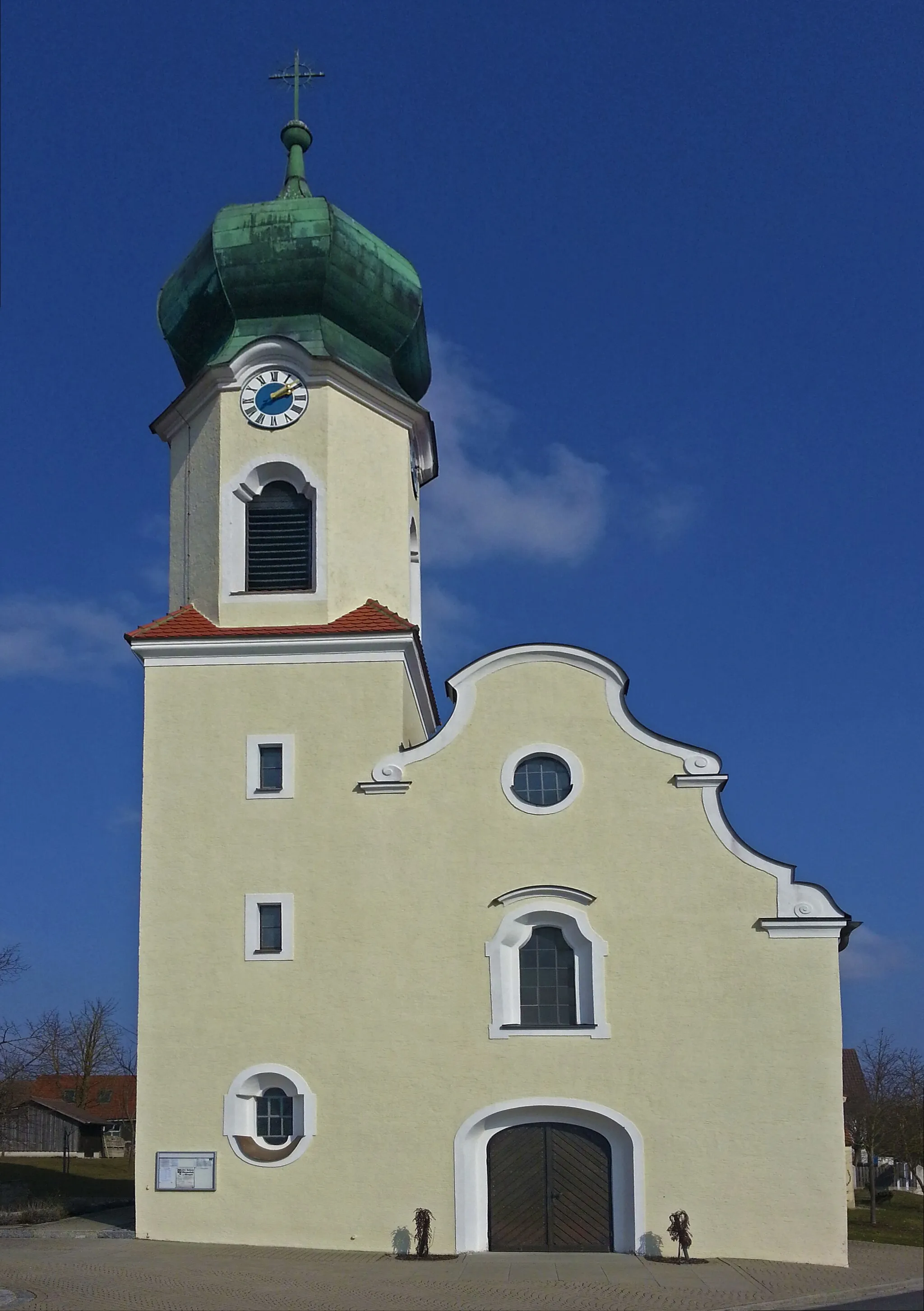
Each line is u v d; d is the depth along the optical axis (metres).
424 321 38.31
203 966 32.06
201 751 33.34
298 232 36.06
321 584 34.41
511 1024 31.09
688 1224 29.19
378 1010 31.36
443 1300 23.98
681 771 31.95
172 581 35.91
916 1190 68.31
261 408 35.47
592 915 31.39
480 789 32.38
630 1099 30.31
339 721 33.19
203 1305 23.28
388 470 36.31
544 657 32.94
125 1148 86.25
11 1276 26.20
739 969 30.75
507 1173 30.64
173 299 37.41
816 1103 29.91
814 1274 27.61
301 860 32.44
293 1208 30.55
